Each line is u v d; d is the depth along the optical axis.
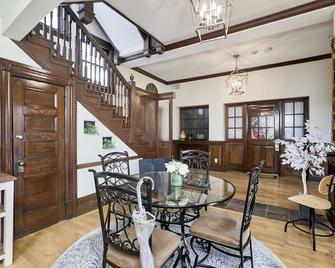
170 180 2.59
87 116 3.32
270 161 5.90
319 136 3.00
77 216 3.13
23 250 2.25
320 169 2.83
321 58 5.06
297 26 3.29
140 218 1.30
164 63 5.61
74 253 2.20
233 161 6.47
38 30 2.67
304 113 5.43
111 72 3.85
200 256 2.14
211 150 6.66
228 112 6.57
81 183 3.22
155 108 5.38
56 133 2.90
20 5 1.97
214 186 2.39
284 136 5.70
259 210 3.38
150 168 3.84
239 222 1.98
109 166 3.07
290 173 5.65
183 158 3.25
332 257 2.15
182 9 3.07
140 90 4.57
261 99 5.85
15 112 2.45
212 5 2.12
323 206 2.38
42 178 2.75
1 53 2.30
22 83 2.51
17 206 2.48
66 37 3.02
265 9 3.05
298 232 2.66
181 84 7.20
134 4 2.95
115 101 3.91
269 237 2.54
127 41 4.65
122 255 1.46
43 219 2.76
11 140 2.41
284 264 2.03
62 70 2.93
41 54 2.68
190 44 4.01
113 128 3.79
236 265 2.00
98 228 2.75
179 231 2.64
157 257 1.46
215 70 6.21
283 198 3.96
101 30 4.79
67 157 3.04
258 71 5.88
